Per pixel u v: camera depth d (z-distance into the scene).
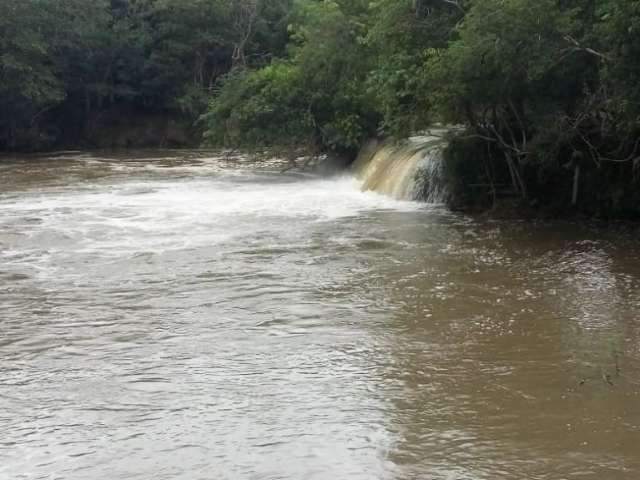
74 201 26.81
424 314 12.66
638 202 19.72
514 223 20.45
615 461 7.64
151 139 61.25
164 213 23.72
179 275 15.66
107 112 62.06
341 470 7.60
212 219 22.44
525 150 20.39
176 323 12.47
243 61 60.31
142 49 60.69
